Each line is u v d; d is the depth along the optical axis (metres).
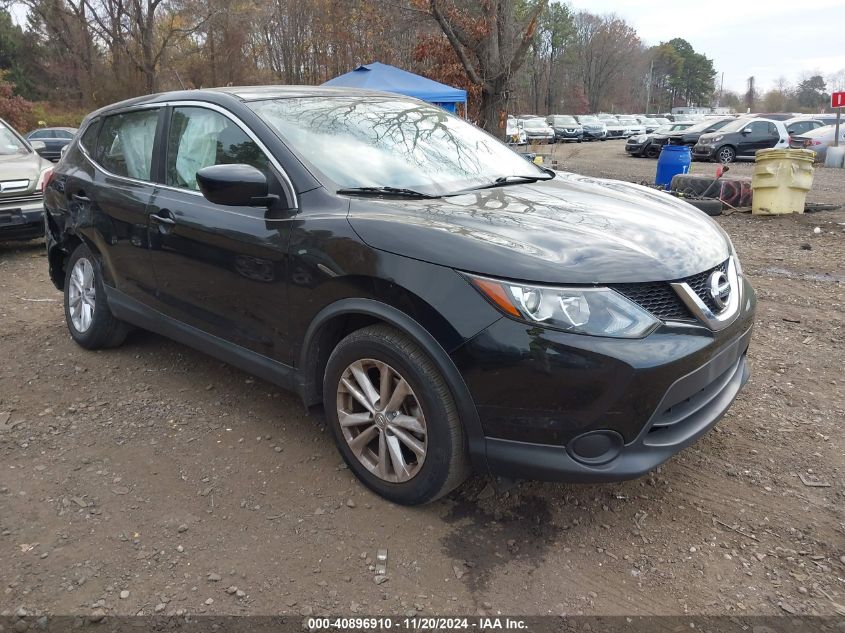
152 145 3.78
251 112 3.24
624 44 79.38
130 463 3.15
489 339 2.31
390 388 2.68
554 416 2.30
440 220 2.61
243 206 2.92
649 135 25.77
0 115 33.03
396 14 14.62
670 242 2.63
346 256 2.64
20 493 2.91
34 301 5.78
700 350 2.42
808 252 7.52
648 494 2.89
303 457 3.18
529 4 18.20
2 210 7.18
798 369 4.16
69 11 36.34
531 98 68.62
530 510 2.78
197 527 2.68
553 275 2.29
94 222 4.09
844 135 20.34
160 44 37.81
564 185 3.46
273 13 36.78
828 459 3.14
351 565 2.47
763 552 2.53
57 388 3.96
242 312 3.18
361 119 3.49
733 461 3.13
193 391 3.91
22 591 2.34
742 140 21.59
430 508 2.79
